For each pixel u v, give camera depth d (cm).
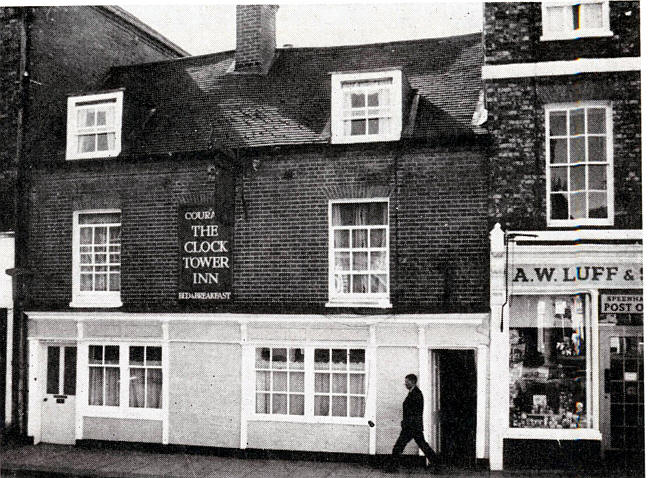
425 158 1115
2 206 1309
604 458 1044
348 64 1390
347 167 1147
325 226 1152
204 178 1216
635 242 1030
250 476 1019
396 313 1092
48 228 1293
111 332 1236
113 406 1241
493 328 1055
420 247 1108
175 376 1197
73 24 1467
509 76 1086
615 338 1048
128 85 1505
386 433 1098
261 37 1417
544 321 1073
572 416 1057
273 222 1173
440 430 1134
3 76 1337
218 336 1180
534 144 1074
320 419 1131
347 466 1080
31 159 1306
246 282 1177
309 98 1302
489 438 1053
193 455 1167
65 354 1284
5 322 1288
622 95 1056
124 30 1642
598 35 1069
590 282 1043
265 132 1230
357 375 1131
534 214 1064
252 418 1157
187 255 1205
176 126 1312
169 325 1202
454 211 1098
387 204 1147
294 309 1138
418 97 1242
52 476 1055
